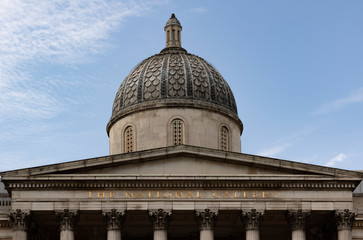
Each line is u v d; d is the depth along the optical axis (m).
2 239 59.72
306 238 60.75
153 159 55.97
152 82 66.12
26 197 54.22
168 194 55.03
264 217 58.12
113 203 54.50
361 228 60.66
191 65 67.56
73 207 54.22
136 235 62.59
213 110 65.31
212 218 54.66
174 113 64.44
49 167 54.72
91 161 55.22
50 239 60.25
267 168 56.28
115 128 66.75
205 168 56.12
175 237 63.12
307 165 56.09
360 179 55.81
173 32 72.69
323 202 55.44
